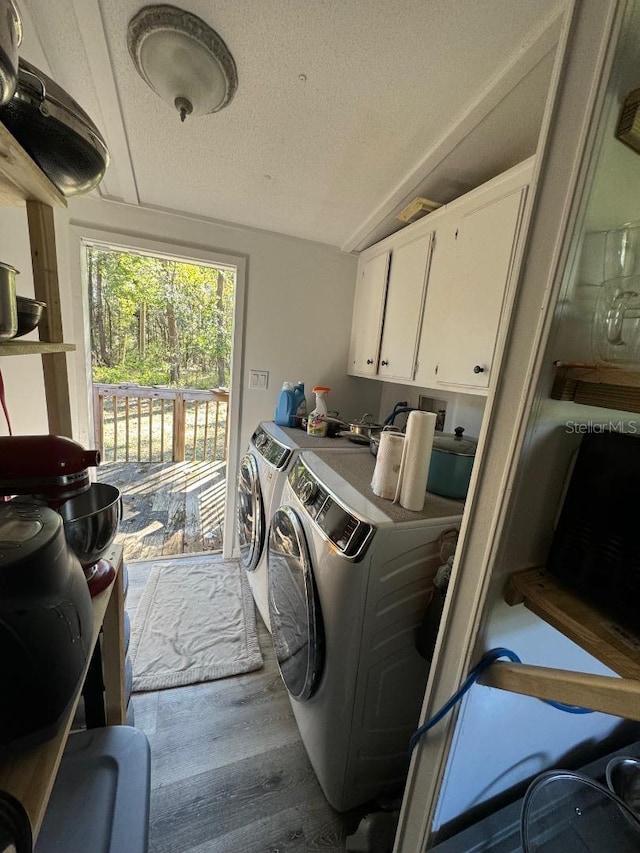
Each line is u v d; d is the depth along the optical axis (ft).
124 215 5.94
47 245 2.76
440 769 2.32
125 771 2.75
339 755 3.33
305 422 6.79
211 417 14.53
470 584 2.08
